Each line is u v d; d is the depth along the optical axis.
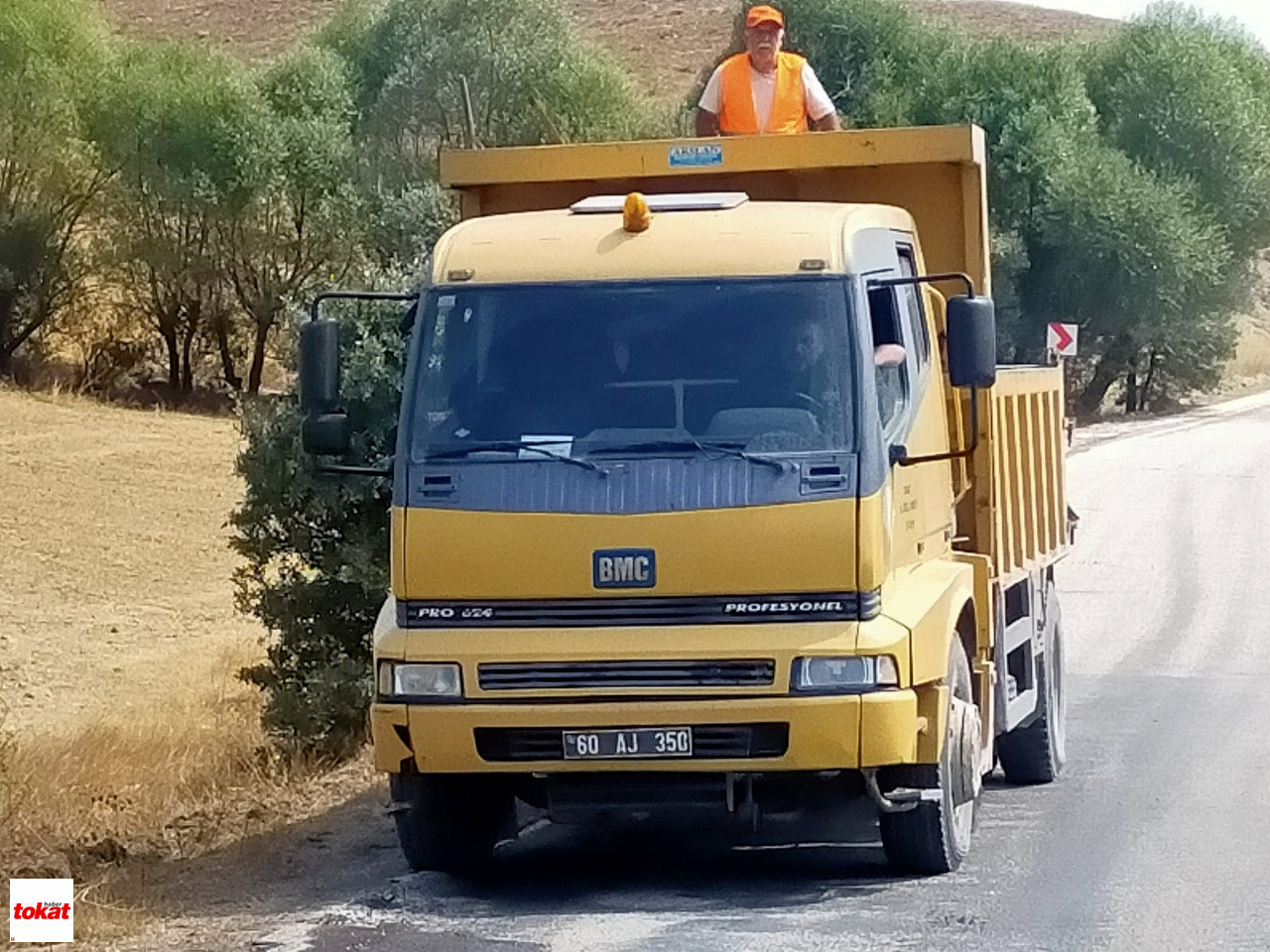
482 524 8.02
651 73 109.38
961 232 9.96
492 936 7.75
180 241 47.59
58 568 26.84
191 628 23.19
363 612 13.39
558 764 7.97
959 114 52.62
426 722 8.00
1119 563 23.70
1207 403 58.75
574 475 8.05
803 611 7.89
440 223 16.62
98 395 46.50
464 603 8.05
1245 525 27.69
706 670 7.88
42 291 46.72
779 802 8.76
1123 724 13.52
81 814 11.52
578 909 8.28
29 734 16.20
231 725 15.45
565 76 47.59
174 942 7.86
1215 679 15.52
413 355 8.39
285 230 48.03
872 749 7.84
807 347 8.16
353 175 47.47
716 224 8.47
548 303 8.37
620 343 8.27
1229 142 56.69
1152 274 51.81
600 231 8.53
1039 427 11.70
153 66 48.50
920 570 8.77
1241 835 9.65
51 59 46.94
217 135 46.94
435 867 9.09
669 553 7.91
